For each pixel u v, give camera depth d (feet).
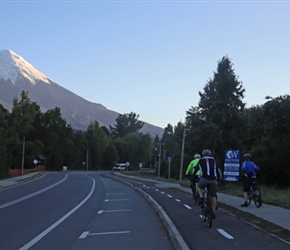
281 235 35.47
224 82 193.67
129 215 54.85
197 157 62.69
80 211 60.44
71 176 226.38
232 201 66.69
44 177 211.00
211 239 33.53
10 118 312.50
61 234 40.52
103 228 43.88
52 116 386.32
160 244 34.73
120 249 32.94
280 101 177.58
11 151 277.64
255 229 38.50
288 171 168.25
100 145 456.86
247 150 197.88
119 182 163.43
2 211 61.21
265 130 182.29
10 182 156.97
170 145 458.09
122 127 545.44
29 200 80.18
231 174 93.25
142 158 477.36
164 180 181.57
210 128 186.60
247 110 215.92
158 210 55.77
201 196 42.73
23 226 46.06
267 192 95.20
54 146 366.43
